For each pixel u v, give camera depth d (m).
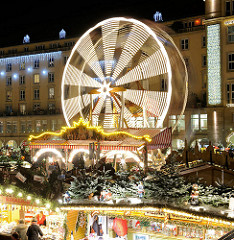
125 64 22.88
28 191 11.02
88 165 19.73
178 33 52.41
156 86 48.03
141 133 19.08
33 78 67.19
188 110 48.50
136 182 9.66
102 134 18.33
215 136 42.50
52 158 21.23
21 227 10.26
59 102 64.62
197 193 8.39
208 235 8.40
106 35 22.88
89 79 23.34
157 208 8.18
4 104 69.69
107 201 9.33
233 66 42.50
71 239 9.61
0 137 67.25
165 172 9.66
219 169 9.92
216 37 43.28
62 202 10.03
